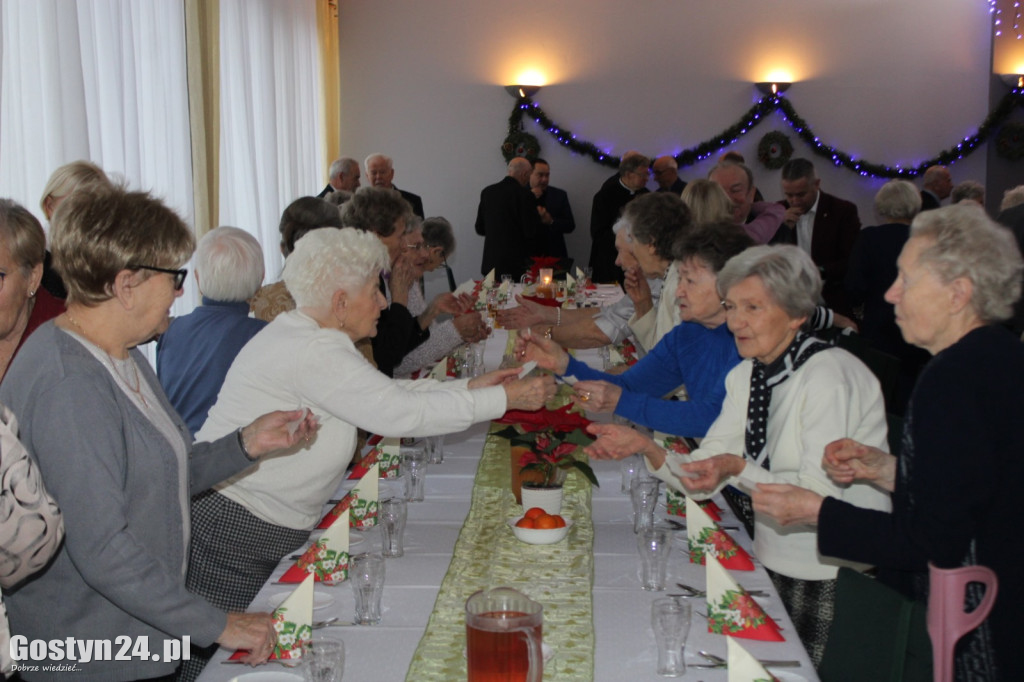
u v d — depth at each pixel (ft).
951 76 30.71
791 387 6.38
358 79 31.55
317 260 7.02
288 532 7.18
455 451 9.61
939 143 30.91
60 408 4.83
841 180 31.27
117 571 4.83
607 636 5.29
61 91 12.01
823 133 31.12
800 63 30.94
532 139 31.24
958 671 4.72
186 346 9.16
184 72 17.11
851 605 5.15
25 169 11.54
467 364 13.02
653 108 31.32
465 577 6.14
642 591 5.95
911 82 30.78
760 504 5.32
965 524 4.61
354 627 5.44
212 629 4.97
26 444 4.87
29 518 3.94
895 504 5.01
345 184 22.07
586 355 14.89
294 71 25.14
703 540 6.43
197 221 17.72
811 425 6.17
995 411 4.61
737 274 6.46
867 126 30.99
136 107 14.78
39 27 11.71
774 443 6.46
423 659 5.01
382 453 8.71
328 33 29.58
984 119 30.76
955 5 30.50
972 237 4.79
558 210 30.35
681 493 7.45
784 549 6.40
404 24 31.35
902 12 30.60
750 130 31.27
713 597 5.36
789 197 18.31
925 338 4.98
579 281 21.35
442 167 31.83
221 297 9.14
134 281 5.05
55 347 5.00
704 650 5.13
